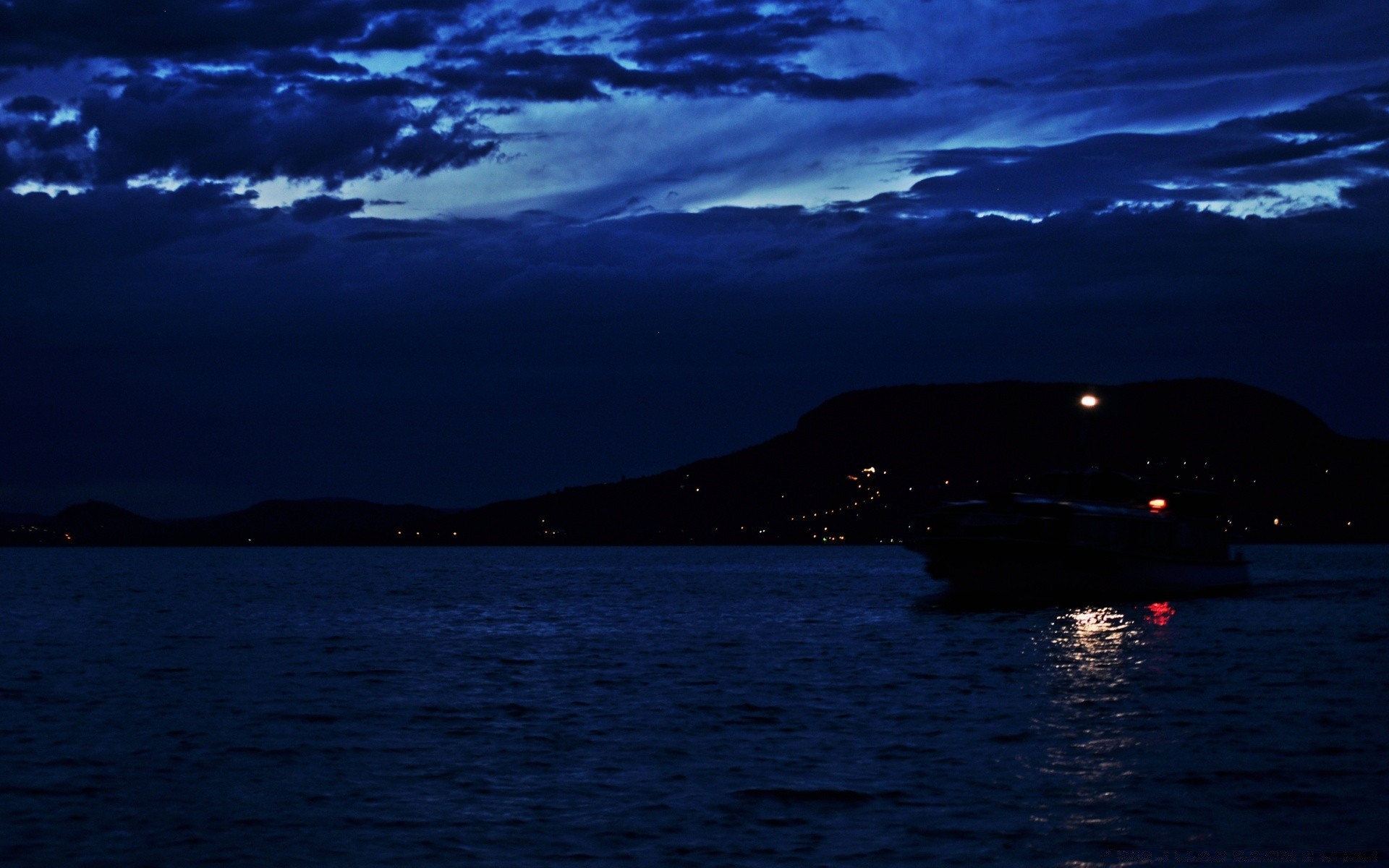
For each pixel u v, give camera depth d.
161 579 177.50
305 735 35.59
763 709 40.06
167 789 28.56
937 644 61.34
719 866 22.56
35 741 34.69
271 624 82.38
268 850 23.73
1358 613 76.88
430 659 57.22
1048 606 77.88
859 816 25.77
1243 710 38.94
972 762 30.89
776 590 126.56
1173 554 85.25
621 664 54.25
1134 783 28.45
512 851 23.56
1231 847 23.48
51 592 130.88
